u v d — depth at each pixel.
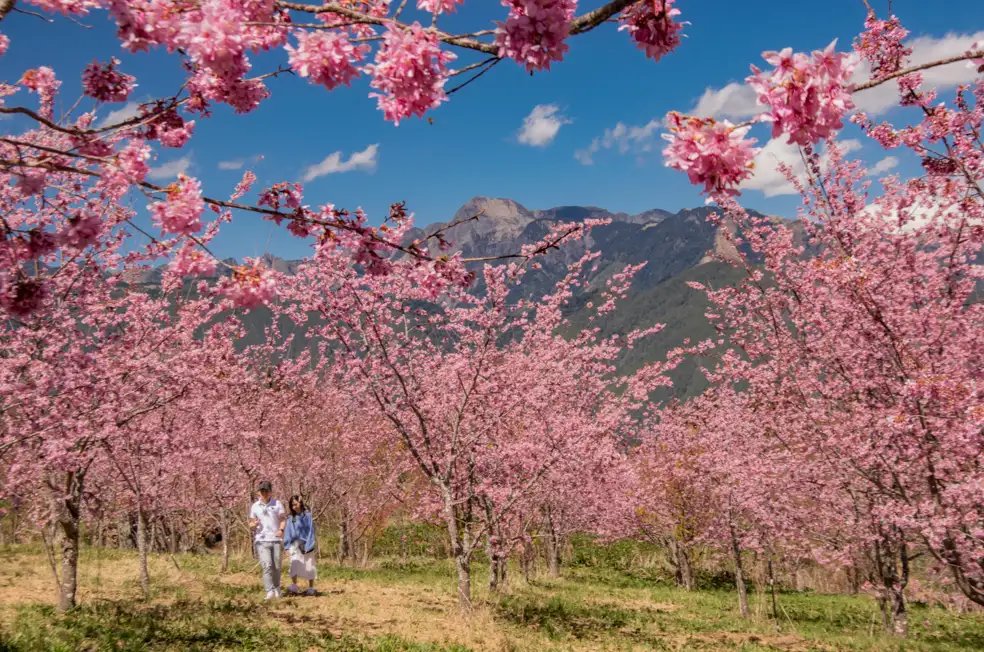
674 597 15.42
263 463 16.02
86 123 5.57
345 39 2.62
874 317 7.98
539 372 11.00
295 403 17.58
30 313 3.47
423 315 9.62
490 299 9.73
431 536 22.11
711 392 13.52
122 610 8.27
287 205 3.80
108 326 8.49
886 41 5.94
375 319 9.23
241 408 14.95
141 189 2.93
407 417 10.98
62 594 8.12
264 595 10.73
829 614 13.61
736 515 12.00
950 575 7.96
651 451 16.58
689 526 16.02
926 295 8.52
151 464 11.10
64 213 6.84
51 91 5.51
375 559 20.33
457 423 9.81
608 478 12.40
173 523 18.48
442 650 7.08
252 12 2.82
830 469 9.30
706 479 12.74
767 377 10.23
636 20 2.52
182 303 8.83
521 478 11.16
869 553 9.87
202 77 3.42
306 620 8.66
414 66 2.46
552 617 10.34
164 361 8.48
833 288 8.91
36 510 9.05
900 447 7.78
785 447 10.45
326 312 9.22
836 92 2.04
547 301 11.31
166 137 3.75
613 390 12.65
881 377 8.52
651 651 8.37
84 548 17.16
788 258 10.02
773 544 11.40
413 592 12.30
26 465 6.96
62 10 2.72
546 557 20.94
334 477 18.39
